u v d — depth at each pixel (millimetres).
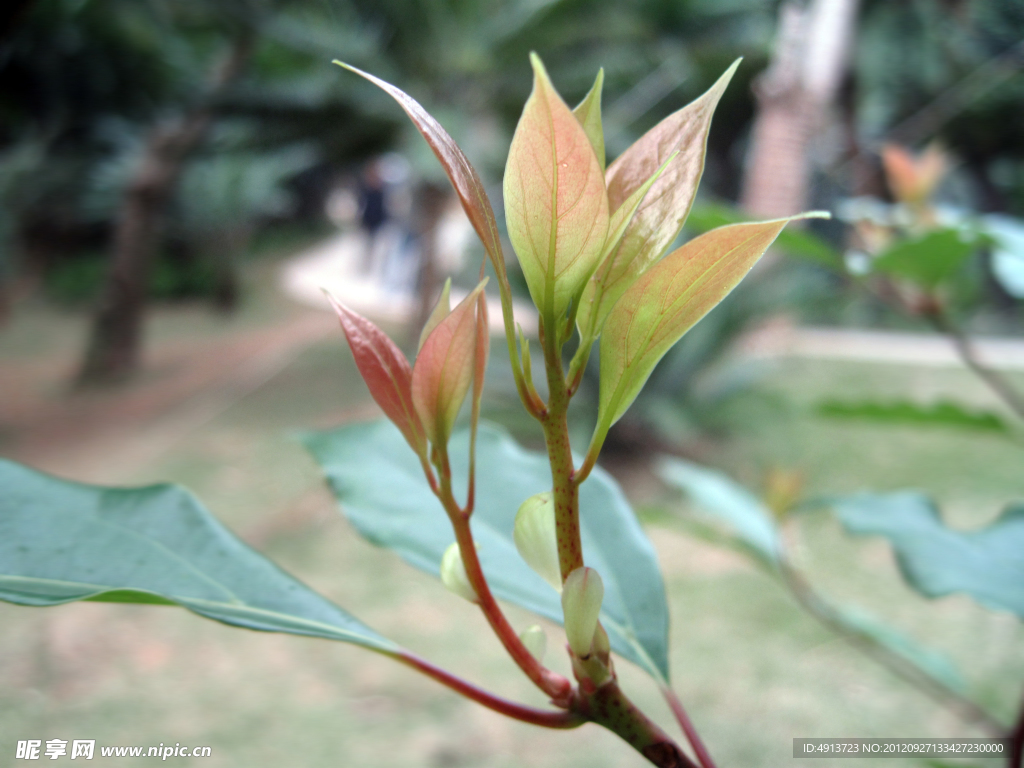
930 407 1453
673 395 6266
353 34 7930
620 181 448
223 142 8875
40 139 10562
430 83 8438
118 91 9969
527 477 755
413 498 725
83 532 609
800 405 7117
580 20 7941
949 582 871
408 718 2869
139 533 618
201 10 7328
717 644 3363
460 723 2842
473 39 7992
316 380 8445
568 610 413
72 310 11805
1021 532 950
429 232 8852
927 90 7828
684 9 8461
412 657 501
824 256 1272
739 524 1383
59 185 10969
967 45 7410
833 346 10344
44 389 7926
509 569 673
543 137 355
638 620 644
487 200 381
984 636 3350
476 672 3168
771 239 378
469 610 3715
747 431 6785
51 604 515
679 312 395
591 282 429
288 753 2648
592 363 5719
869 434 6793
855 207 1760
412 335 9070
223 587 586
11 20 3611
